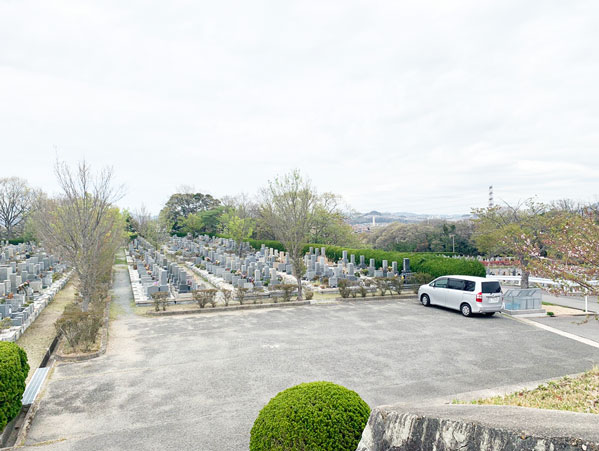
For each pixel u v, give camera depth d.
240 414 7.63
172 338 12.87
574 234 9.55
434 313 16.78
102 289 19.03
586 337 13.22
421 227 56.91
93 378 9.45
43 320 15.59
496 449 2.93
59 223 15.80
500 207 25.03
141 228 53.25
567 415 3.49
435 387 8.93
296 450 4.31
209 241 61.00
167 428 7.10
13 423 7.36
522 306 17.08
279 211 20.80
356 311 17.19
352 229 46.91
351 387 8.91
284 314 16.58
